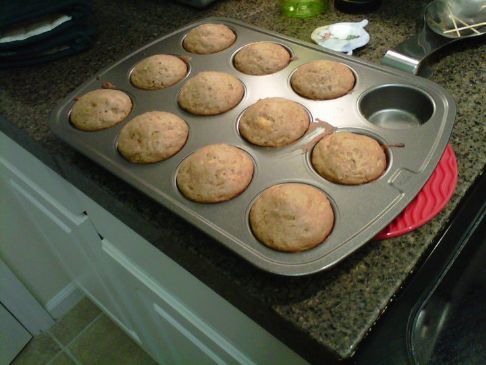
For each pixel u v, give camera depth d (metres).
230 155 0.52
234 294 0.46
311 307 0.41
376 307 0.40
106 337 1.28
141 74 0.67
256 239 0.44
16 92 0.74
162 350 0.97
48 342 1.29
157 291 0.70
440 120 0.53
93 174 0.58
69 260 1.08
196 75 0.65
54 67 0.79
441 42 0.69
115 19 0.92
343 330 0.39
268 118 0.55
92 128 0.60
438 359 0.43
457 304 0.48
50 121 0.61
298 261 0.41
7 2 0.77
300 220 0.43
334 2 0.85
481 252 0.51
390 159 0.50
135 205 0.53
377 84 0.60
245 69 0.67
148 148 0.54
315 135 0.55
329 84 0.60
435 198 0.48
